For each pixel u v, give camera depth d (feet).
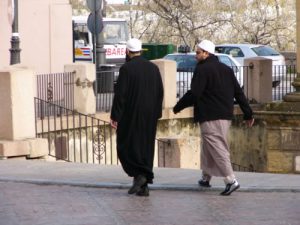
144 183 65.82
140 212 60.18
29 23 143.02
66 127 103.81
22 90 87.86
